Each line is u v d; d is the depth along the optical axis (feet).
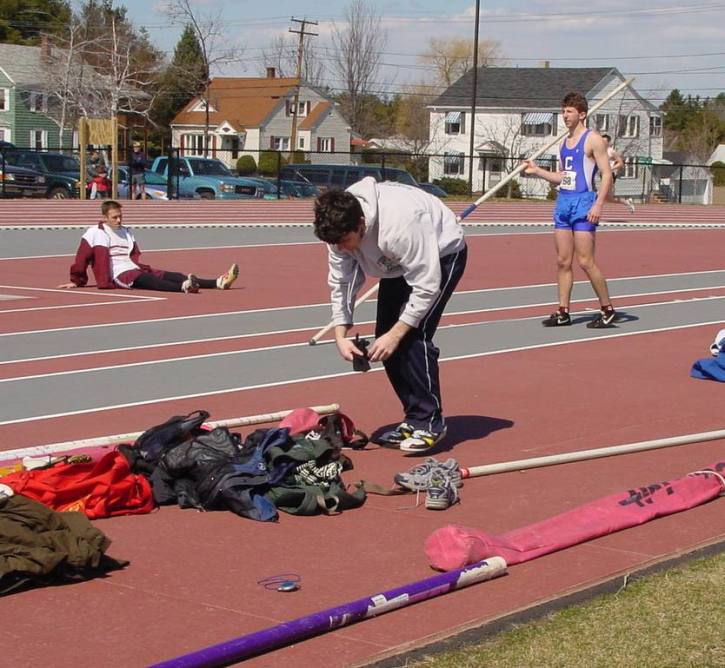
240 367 31.50
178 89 258.57
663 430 24.73
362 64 295.48
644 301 47.65
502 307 45.21
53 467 18.29
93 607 14.46
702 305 46.57
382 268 21.25
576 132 38.91
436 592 14.74
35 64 237.45
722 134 339.36
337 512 18.58
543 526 17.20
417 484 19.51
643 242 78.07
